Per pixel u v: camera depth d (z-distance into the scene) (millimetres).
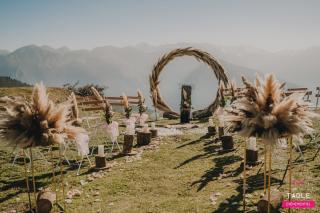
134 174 10867
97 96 14508
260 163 10773
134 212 7824
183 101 21734
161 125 20797
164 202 8305
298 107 5824
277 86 5719
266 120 5441
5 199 8891
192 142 15367
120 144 15555
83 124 19234
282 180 8836
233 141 14102
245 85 6047
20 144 6508
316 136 13352
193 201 8156
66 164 12328
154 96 24531
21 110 6555
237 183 9086
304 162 10211
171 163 12078
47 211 7730
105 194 9188
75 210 8070
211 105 24328
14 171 11281
